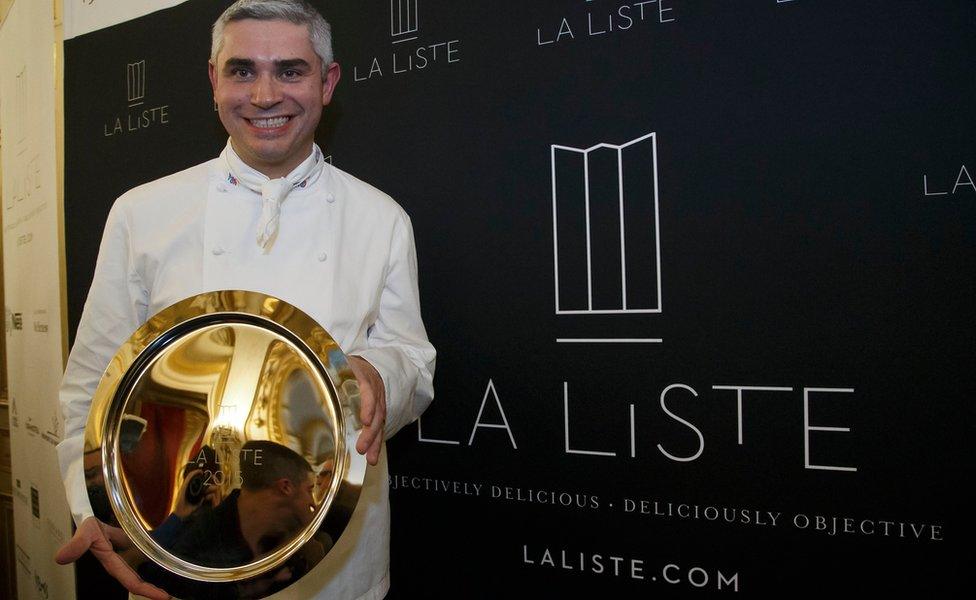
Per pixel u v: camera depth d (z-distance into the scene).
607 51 1.27
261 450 0.95
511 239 1.37
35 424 2.22
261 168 1.17
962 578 1.04
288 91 1.09
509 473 1.38
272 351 0.98
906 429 1.07
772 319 1.15
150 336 0.99
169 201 1.15
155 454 0.97
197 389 0.98
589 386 1.30
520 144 1.36
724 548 1.19
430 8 1.45
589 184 1.29
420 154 1.46
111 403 0.98
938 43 1.04
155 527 0.95
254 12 1.09
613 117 1.27
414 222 1.47
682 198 1.21
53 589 2.12
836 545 1.11
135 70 1.85
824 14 1.11
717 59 1.18
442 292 1.45
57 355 2.03
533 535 1.36
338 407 0.94
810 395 1.13
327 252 1.14
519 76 1.35
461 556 1.43
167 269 1.13
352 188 1.25
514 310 1.37
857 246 1.09
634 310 1.26
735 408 1.18
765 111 1.15
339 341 1.13
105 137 1.91
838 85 1.10
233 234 1.13
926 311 1.05
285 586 0.90
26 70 2.23
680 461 1.22
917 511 1.06
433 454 1.46
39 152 2.13
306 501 0.93
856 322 1.09
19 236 2.37
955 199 1.03
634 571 1.27
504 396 1.38
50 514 2.10
